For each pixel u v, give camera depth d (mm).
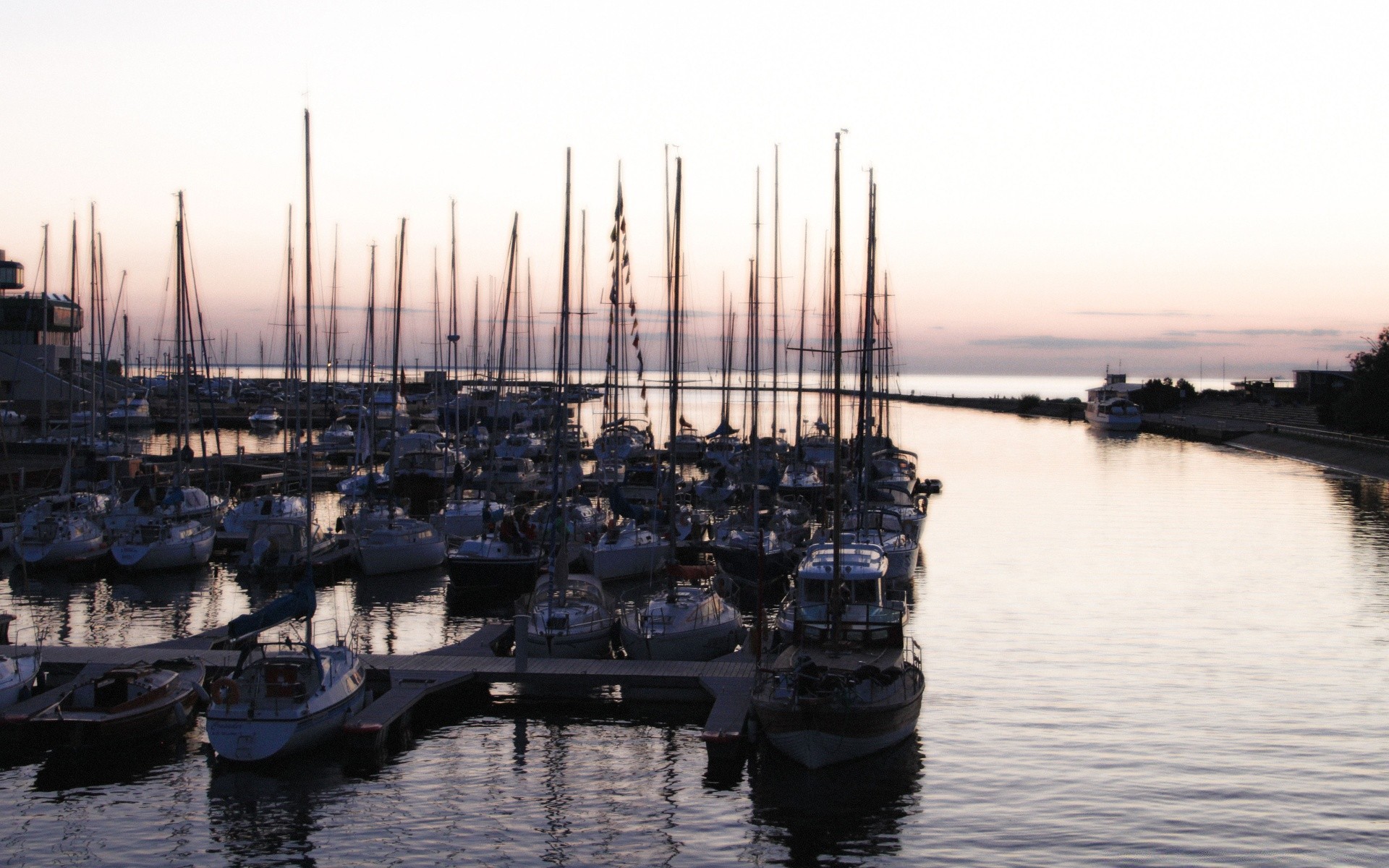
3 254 117125
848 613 33438
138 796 26188
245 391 155625
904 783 26984
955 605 45094
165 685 29625
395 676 31828
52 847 23828
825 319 69312
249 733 27266
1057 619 42656
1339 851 23750
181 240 58688
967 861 23375
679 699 32344
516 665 32594
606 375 68562
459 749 29391
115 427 108062
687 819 25297
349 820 25203
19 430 83125
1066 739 29812
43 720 27500
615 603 40844
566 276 45562
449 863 23391
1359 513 72062
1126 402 144000
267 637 39344
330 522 63812
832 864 23359
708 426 146375
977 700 32875
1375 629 41344
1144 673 35625
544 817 25438
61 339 112438
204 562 50500
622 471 73000
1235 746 29344
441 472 70375
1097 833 24500
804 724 27000
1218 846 24000
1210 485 87500
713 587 39375
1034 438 136375
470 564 44969
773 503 58250
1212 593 47344
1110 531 64562
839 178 32062
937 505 76000
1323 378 150375
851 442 71312
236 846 24000
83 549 49000
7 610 43094
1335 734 30203
